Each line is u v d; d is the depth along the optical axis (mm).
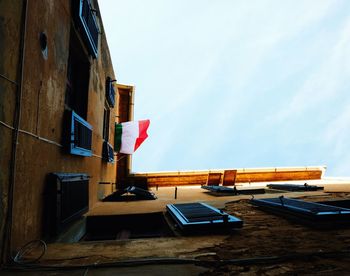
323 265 2287
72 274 2146
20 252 2580
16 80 2523
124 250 2793
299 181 14938
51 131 3551
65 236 3680
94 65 6523
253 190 9391
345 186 10273
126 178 14953
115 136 12273
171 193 9930
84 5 4758
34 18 2918
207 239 3221
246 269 2215
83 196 4668
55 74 3682
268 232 3545
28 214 2822
